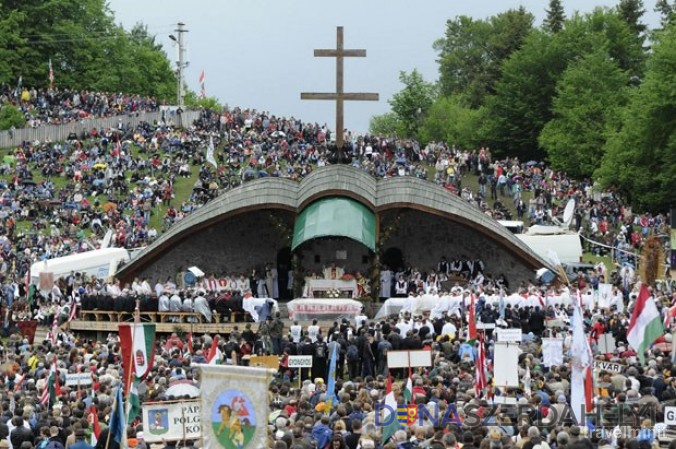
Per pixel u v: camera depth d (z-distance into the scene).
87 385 84.38
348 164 146.50
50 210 193.38
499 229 142.25
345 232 134.00
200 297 125.31
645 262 114.12
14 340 110.19
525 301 121.00
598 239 190.00
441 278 139.62
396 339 102.31
